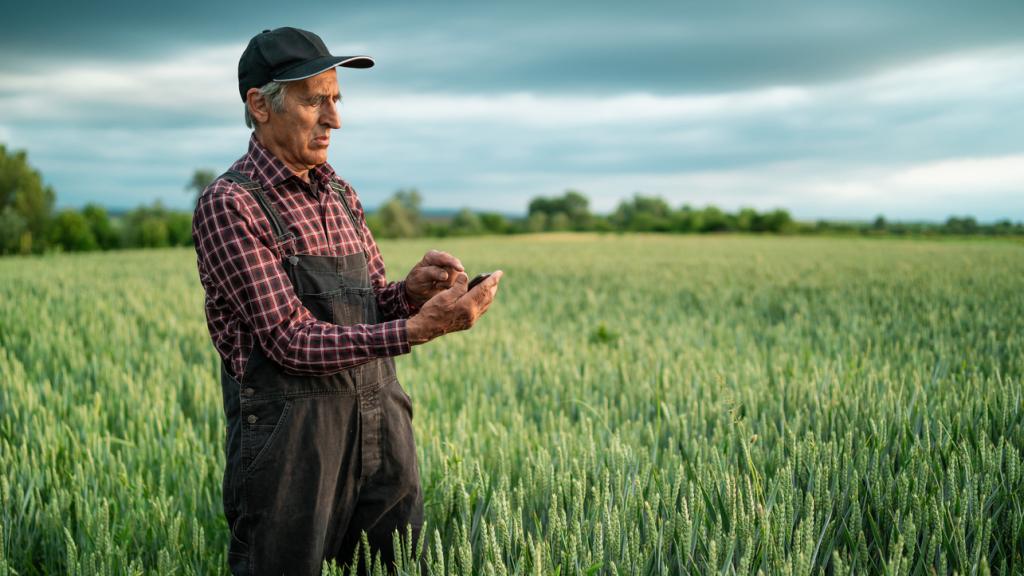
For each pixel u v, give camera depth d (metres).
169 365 5.99
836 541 2.29
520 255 30.44
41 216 54.72
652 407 4.20
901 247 37.38
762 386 4.34
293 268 2.02
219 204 1.92
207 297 2.09
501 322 8.66
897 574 1.82
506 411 4.25
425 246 41.94
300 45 1.98
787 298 11.45
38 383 5.34
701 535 2.17
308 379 1.98
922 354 5.52
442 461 3.08
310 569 2.02
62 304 10.85
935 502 2.14
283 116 1.98
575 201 122.19
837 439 3.32
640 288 13.86
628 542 2.09
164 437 3.96
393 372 2.28
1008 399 3.28
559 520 2.16
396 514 2.26
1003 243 44.53
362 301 2.17
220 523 2.93
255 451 1.96
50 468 3.44
